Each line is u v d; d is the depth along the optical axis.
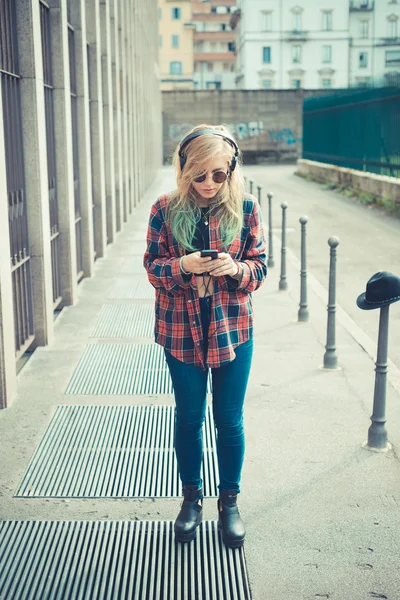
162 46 103.44
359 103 22.02
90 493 4.00
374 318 8.03
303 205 19.72
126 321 7.79
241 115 44.78
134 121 18.94
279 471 4.21
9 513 3.77
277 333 7.24
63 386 5.73
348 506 3.80
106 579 3.17
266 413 5.10
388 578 3.17
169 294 3.18
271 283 9.77
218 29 112.88
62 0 7.68
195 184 3.01
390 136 19.30
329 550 3.39
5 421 5.01
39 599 3.04
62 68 7.77
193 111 44.44
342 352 6.60
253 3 85.06
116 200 14.59
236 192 3.12
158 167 37.38
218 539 3.48
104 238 11.75
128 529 3.60
